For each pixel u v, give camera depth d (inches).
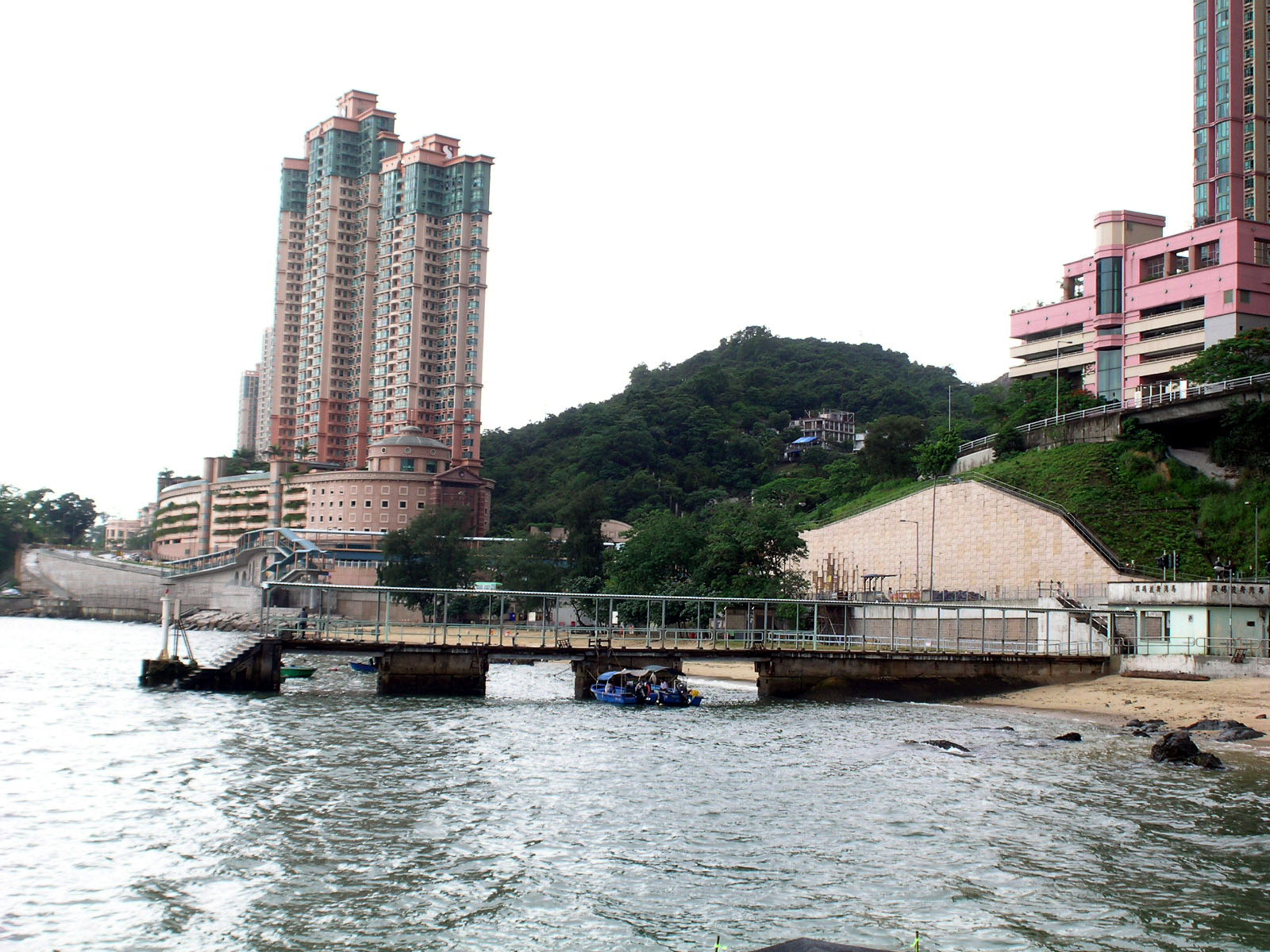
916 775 1828.2
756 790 1690.5
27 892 1154.7
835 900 1160.2
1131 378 5073.8
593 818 1493.6
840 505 6358.3
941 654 3149.6
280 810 1504.7
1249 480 4099.4
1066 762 1977.1
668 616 4626.0
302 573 7253.9
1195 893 1186.0
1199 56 6692.9
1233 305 4594.0
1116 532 4104.3
